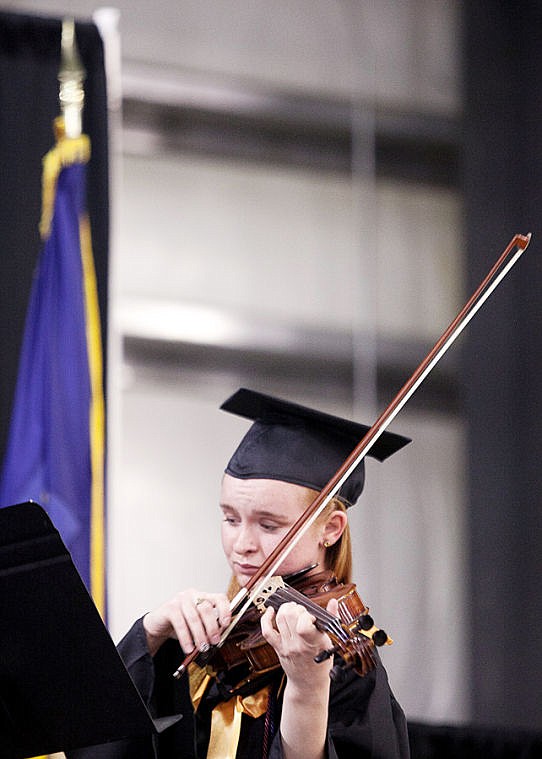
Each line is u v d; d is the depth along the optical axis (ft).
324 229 60.18
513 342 59.72
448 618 58.54
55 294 40.78
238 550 20.31
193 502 55.72
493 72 61.72
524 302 59.88
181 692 19.97
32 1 54.80
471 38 61.98
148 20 57.72
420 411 59.88
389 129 61.00
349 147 60.75
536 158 60.90
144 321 55.93
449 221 62.03
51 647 17.06
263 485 20.44
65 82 42.34
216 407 56.70
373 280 60.44
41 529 16.71
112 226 42.29
